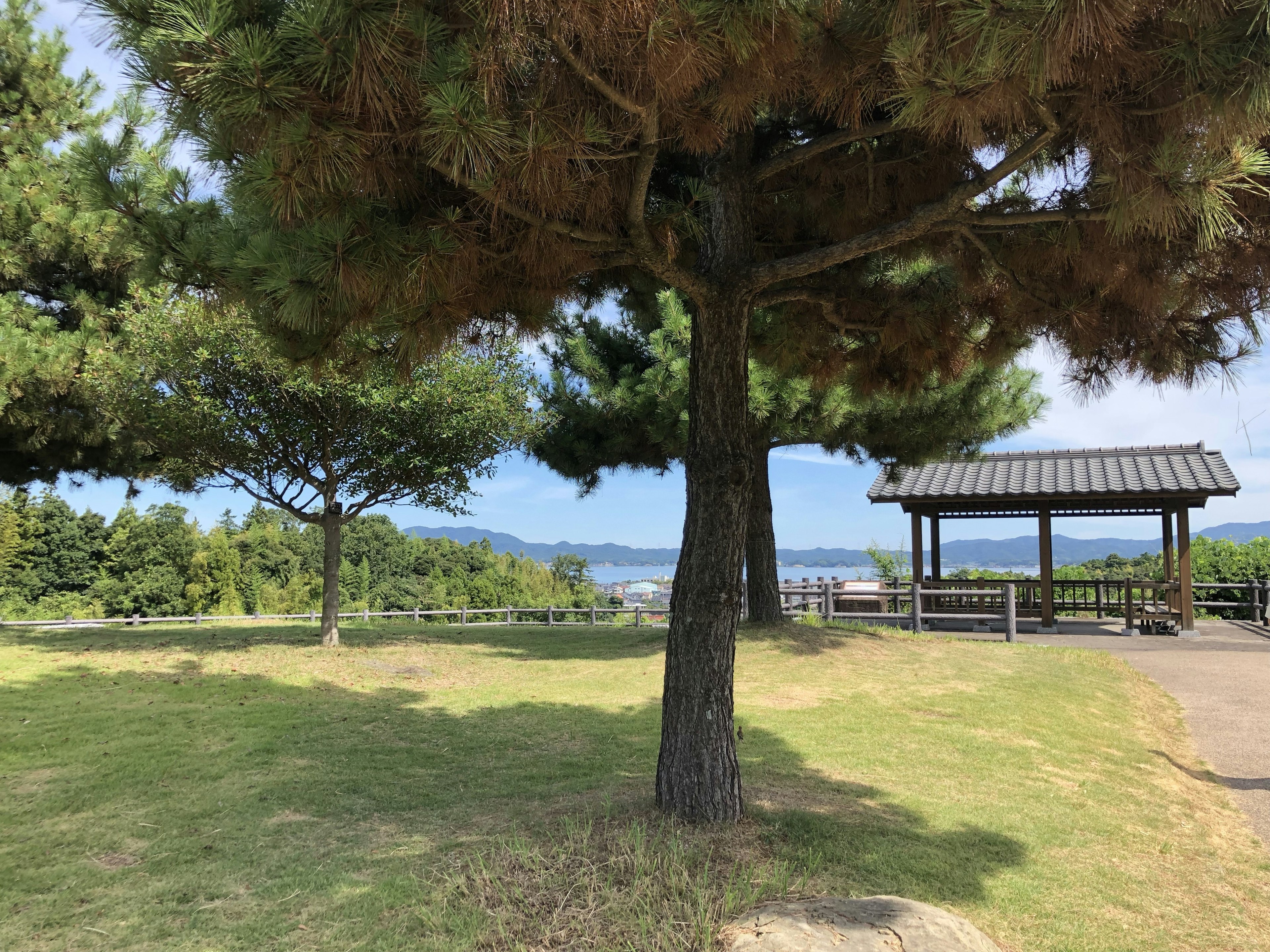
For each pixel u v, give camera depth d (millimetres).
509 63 2436
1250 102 2338
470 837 4109
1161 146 2611
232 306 3527
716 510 4062
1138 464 14086
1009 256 4473
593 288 5422
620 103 2701
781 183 4941
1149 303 4090
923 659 9602
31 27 12547
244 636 12188
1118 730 6742
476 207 3248
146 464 14023
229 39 2236
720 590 4031
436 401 10539
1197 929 3287
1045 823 4395
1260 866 4055
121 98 2713
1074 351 4891
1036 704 7426
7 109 12312
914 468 12344
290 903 3441
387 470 11141
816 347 5730
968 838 4105
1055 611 16359
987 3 2121
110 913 3404
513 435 11539
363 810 4723
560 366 11828
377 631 14016
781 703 7406
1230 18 2336
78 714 7004
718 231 4309
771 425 9977
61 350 10508
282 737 6457
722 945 2758
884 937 2658
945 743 6035
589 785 4980
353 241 2766
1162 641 12578
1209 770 5828
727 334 4148
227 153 2785
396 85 2412
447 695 8391
